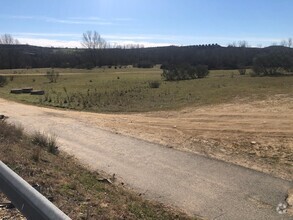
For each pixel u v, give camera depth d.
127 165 10.73
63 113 21.41
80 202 5.75
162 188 8.84
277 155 11.28
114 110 23.89
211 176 9.63
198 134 14.64
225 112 20.17
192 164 10.69
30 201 3.25
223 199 8.12
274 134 13.90
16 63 122.75
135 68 105.69
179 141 13.57
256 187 8.77
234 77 43.06
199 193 8.49
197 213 7.43
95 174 9.27
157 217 6.66
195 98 26.53
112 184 8.66
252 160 10.91
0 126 11.10
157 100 27.16
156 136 14.50
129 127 16.56
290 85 29.39
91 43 132.50
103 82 46.88
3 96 33.19
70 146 12.95
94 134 15.02
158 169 10.31
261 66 44.81
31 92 35.16
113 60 133.38
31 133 14.22
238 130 14.98
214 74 53.25
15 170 6.62
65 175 7.48
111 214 5.65
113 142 13.59
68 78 58.88
